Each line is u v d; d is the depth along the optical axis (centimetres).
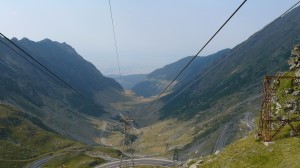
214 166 5862
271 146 5444
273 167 4941
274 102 6838
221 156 6069
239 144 6172
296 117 5953
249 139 6178
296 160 4869
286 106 6450
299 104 6347
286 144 5366
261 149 5475
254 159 5322
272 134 5872
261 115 5872
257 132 6034
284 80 7200
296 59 7438
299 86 6838
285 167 4806
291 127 5666
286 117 6169
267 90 5778
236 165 5428
